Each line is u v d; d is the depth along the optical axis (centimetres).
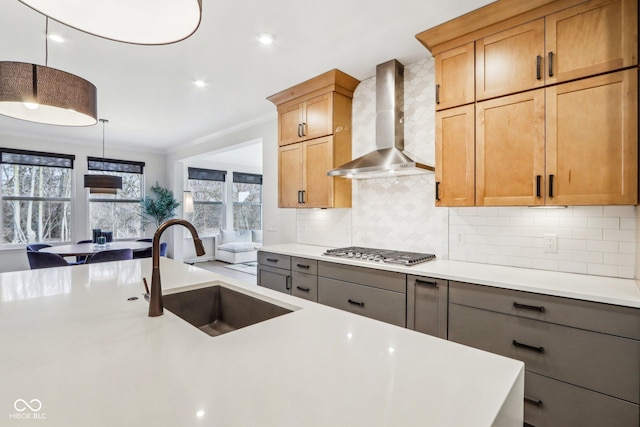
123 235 664
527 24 202
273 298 156
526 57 202
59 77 164
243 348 100
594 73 179
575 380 163
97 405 70
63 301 148
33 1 102
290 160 358
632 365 149
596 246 204
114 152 648
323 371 86
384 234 315
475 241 256
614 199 174
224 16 219
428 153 282
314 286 294
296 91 341
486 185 218
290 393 76
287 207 361
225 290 184
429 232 283
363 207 331
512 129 207
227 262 741
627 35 171
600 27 178
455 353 98
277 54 273
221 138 542
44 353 96
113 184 483
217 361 91
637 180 168
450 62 235
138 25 117
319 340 107
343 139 327
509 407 77
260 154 740
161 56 274
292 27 232
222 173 800
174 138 584
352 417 67
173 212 686
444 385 80
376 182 321
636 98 169
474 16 214
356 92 334
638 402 147
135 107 407
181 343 103
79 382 80
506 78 210
